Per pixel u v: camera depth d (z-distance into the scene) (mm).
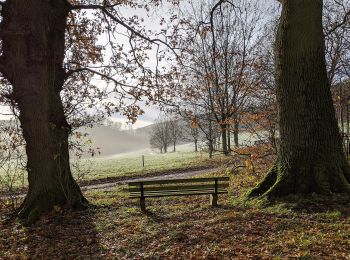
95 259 6707
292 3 9273
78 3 15016
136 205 11453
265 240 6555
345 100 18969
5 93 11883
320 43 9320
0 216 10797
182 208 10266
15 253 7590
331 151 9109
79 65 15023
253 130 16125
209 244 6738
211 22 14594
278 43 9688
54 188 10750
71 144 12797
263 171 15078
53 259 6992
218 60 24859
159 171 30203
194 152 58625
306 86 9211
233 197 10883
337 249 5766
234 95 22531
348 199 8234
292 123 9336
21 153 12602
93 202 12258
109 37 15648
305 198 8594
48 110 10852
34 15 10656
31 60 10609
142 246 7168
